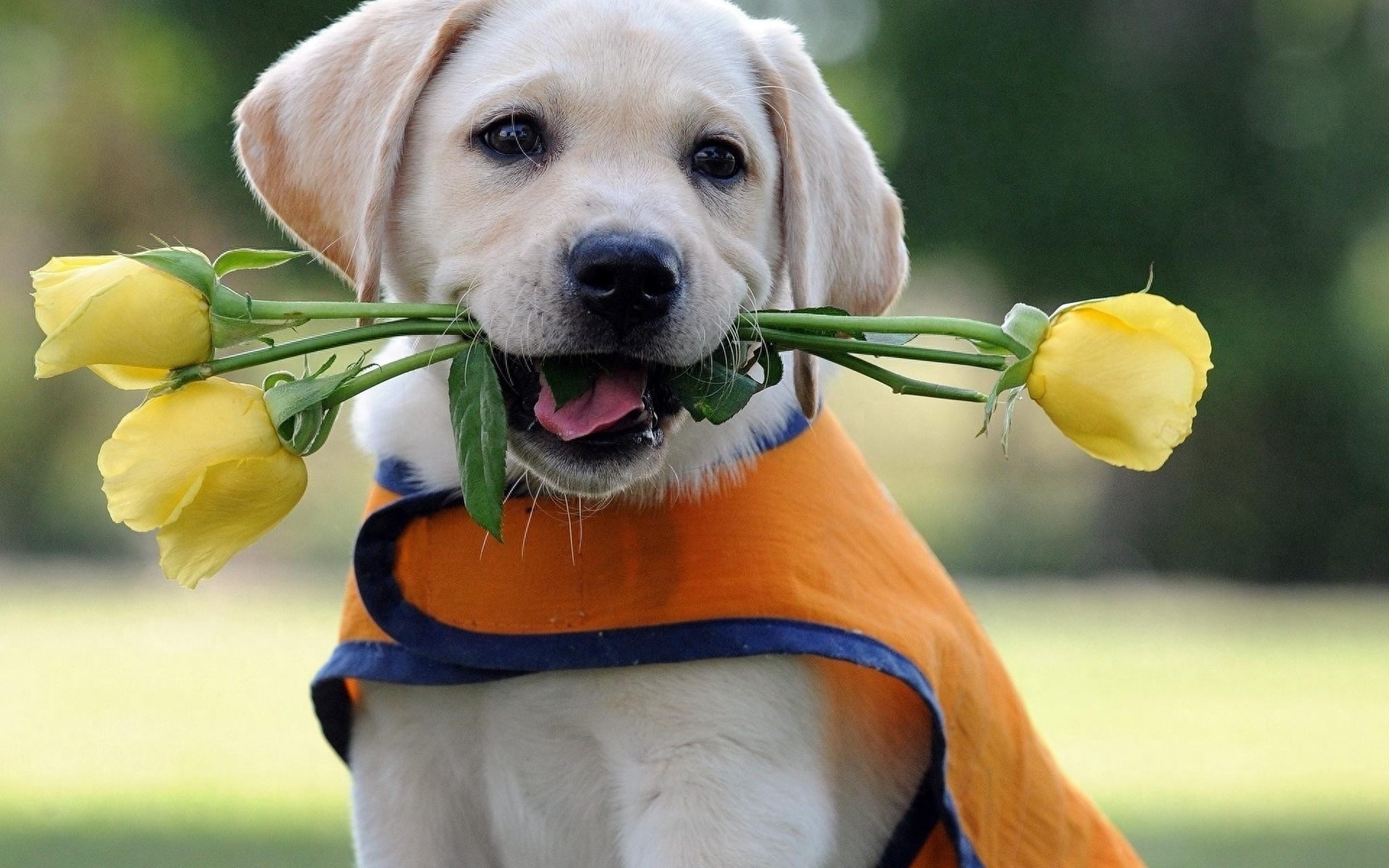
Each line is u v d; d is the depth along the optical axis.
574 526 5.16
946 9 30.50
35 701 15.66
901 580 5.47
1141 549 31.30
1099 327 4.34
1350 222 31.75
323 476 31.41
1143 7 31.52
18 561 30.69
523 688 5.23
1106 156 30.28
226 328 4.20
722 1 5.79
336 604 24.86
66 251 33.94
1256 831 10.98
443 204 5.19
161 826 10.38
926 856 5.50
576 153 5.13
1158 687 17.64
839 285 5.79
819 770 5.29
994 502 34.38
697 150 5.31
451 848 5.62
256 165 5.60
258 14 27.08
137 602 24.88
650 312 4.73
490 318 4.83
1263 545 30.95
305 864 9.10
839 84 32.00
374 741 5.55
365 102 5.38
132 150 32.56
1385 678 18.55
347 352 10.18
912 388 4.56
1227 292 31.06
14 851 9.41
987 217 30.69
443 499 5.25
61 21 29.38
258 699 15.92
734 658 5.09
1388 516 30.62
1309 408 30.73
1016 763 5.71
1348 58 32.06
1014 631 22.19
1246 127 31.52
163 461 4.11
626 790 5.27
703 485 5.22
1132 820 11.37
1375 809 11.88
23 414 32.09
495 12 5.43
